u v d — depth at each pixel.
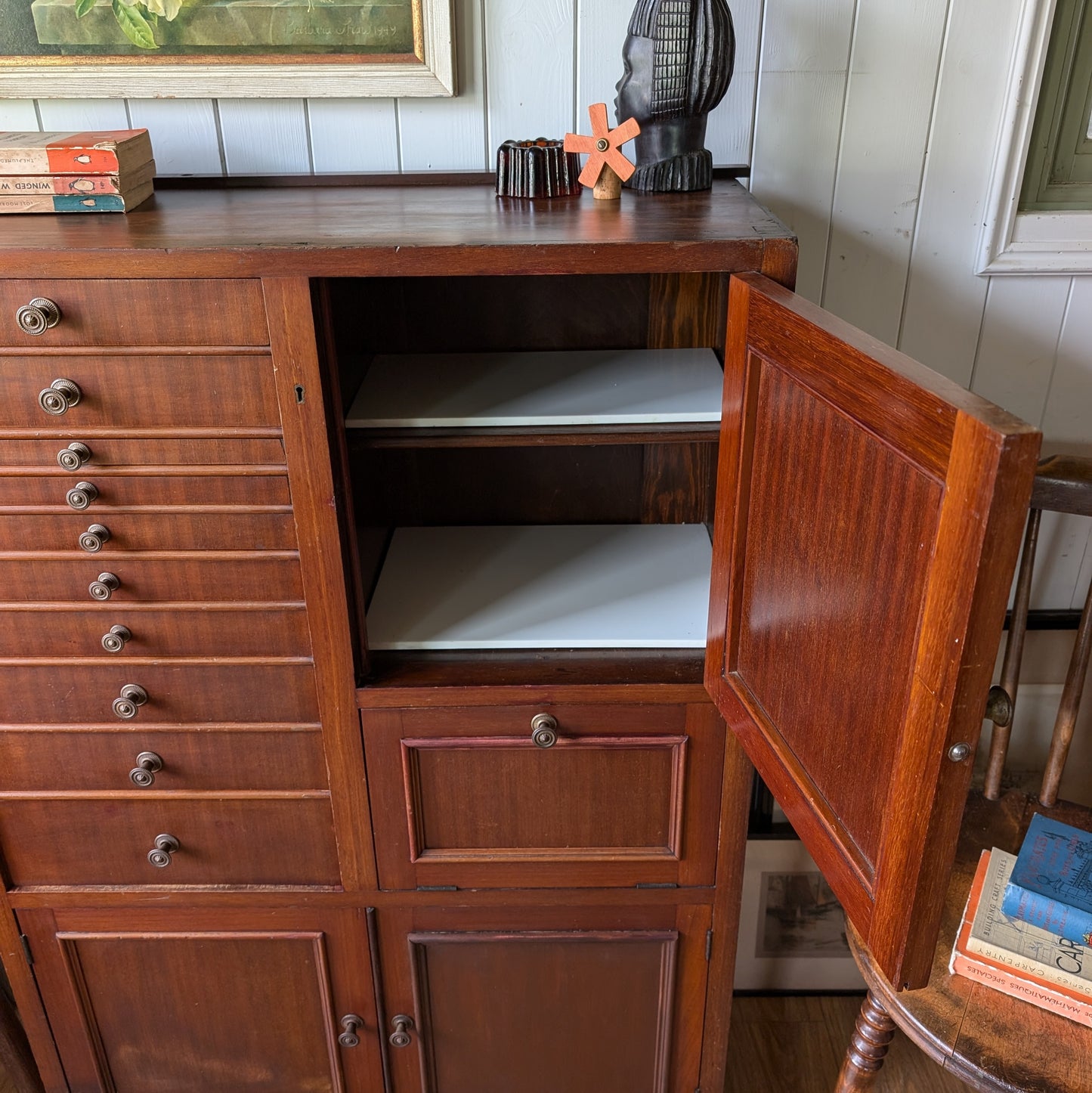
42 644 1.16
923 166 1.37
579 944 1.33
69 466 1.05
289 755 1.22
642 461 1.46
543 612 1.27
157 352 1.01
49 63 1.30
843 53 1.31
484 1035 1.41
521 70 1.32
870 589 0.79
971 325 1.46
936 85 1.32
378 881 1.30
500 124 1.35
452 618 1.26
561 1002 1.38
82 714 1.20
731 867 1.28
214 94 1.31
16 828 1.27
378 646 1.22
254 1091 1.47
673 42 1.17
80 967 1.36
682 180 1.25
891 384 0.72
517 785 1.24
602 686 1.17
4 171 1.12
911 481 0.72
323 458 1.05
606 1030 1.40
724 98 1.33
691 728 1.20
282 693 1.19
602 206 1.17
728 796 1.24
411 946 1.33
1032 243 1.39
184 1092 1.47
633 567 1.38
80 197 1.14
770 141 1.36
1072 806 1.37
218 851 1.29
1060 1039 1.06
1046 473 1.25
